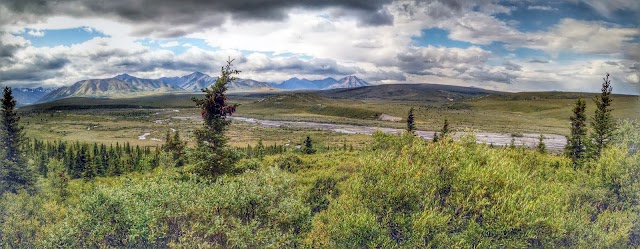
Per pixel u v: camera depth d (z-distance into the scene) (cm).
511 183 1659
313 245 1633
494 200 1588
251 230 1489
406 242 1525
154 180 1830
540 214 1535
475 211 1591
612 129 4119
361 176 1781
